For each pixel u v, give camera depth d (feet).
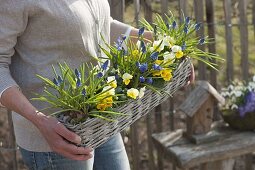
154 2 13.71
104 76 5.45
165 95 6.18
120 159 7.06
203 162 8.82
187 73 6.51
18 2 5.54
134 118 5.82
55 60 5.88
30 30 5.76
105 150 6.91
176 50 5.98
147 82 5.73
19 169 11.41
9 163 11.46
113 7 9.42
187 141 9.32
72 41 5.85
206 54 6.44
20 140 6.32
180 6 9.74
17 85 5.61
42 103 5.97
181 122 12.58
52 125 5.24
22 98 5.50
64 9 5.72
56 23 5.71
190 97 9.27
